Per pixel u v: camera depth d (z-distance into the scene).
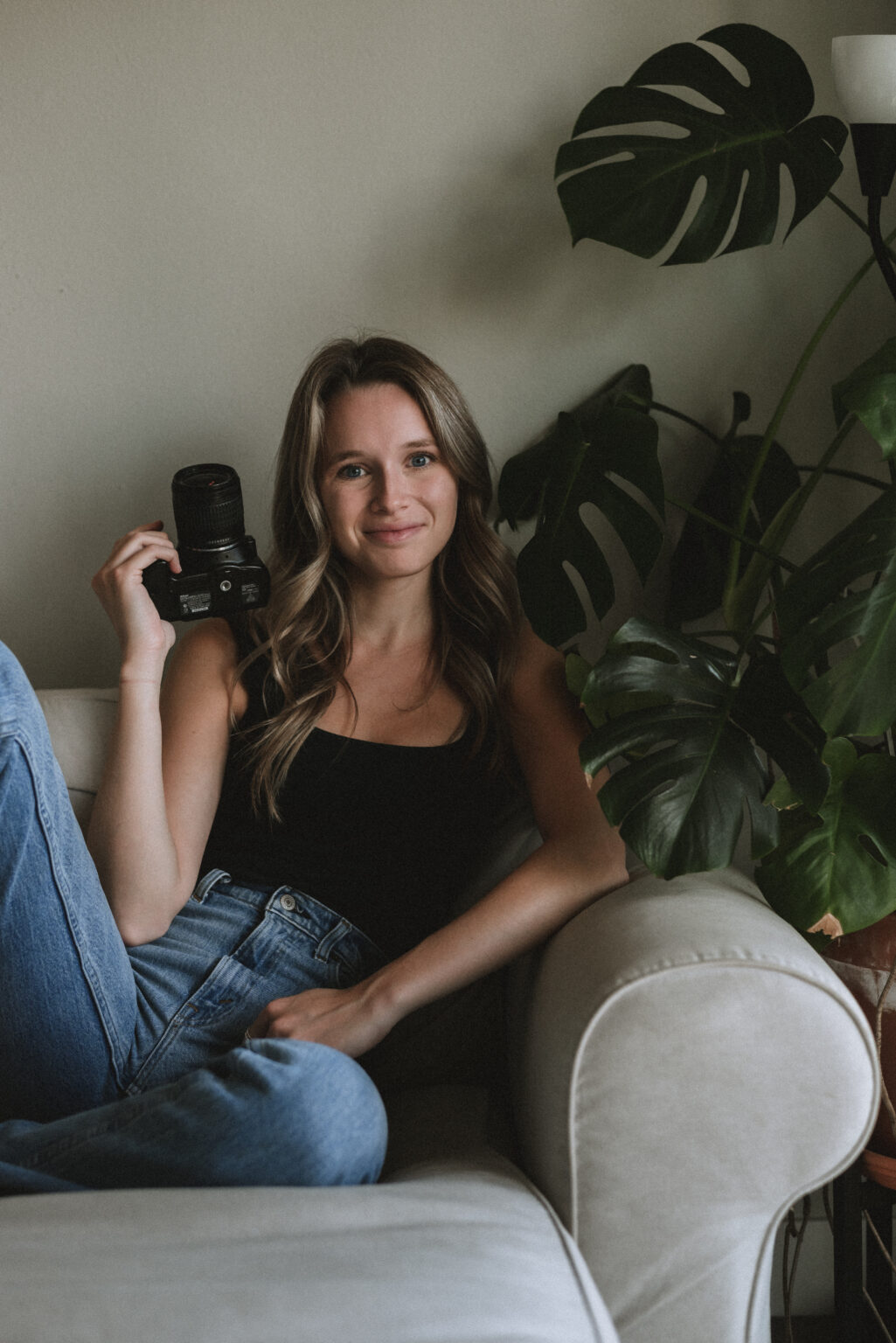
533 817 1.50
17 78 1.65
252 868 1.42
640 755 1.49
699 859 1.16
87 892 1.23
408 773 1.44
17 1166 1.05
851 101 1.33
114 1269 0.84
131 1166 1.03
